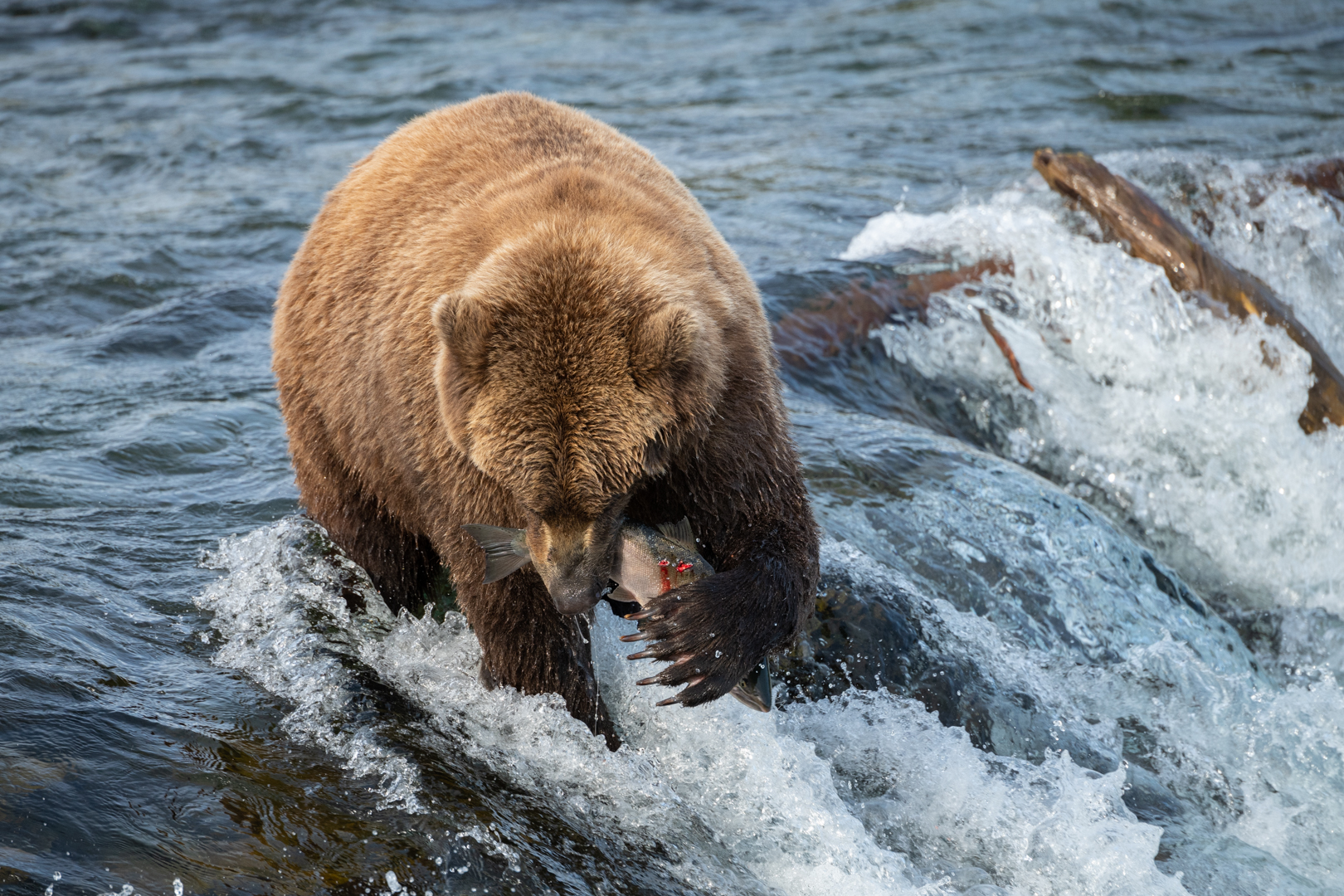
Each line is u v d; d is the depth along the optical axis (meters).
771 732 10.16
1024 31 46.00
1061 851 9.59
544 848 8.20
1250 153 29.62
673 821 9.05
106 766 8.19
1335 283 21.89
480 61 42.88
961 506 13.77
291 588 11.34
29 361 17.12
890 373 18.05
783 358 17.42
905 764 10.34
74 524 12.09
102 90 37.72
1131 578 13.70
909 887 8.88
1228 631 13.99
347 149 31.78
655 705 10.38
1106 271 18.86
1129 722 11.80
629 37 48.19
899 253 20.30
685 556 8.76
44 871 7.15
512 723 9.70
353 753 8.84
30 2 51.28
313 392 11.27
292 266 12.05
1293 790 11.19
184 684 9.49
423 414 9.35
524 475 8.17
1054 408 18.06
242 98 37.19
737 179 27.94
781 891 8.67
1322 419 17.44
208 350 18.17
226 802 8.04
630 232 9.00
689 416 8.31
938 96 36.75
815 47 44.59
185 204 26.23
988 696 11.22
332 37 48.31
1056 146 30.56
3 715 8.47
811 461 14.22
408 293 9.71
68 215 25.05
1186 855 10.11
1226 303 18.23
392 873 7.62
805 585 9.58
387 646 10.75
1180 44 43.97
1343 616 15.37
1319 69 39.91
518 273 8.45
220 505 12.98
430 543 11.56
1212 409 17.66
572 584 8.30
